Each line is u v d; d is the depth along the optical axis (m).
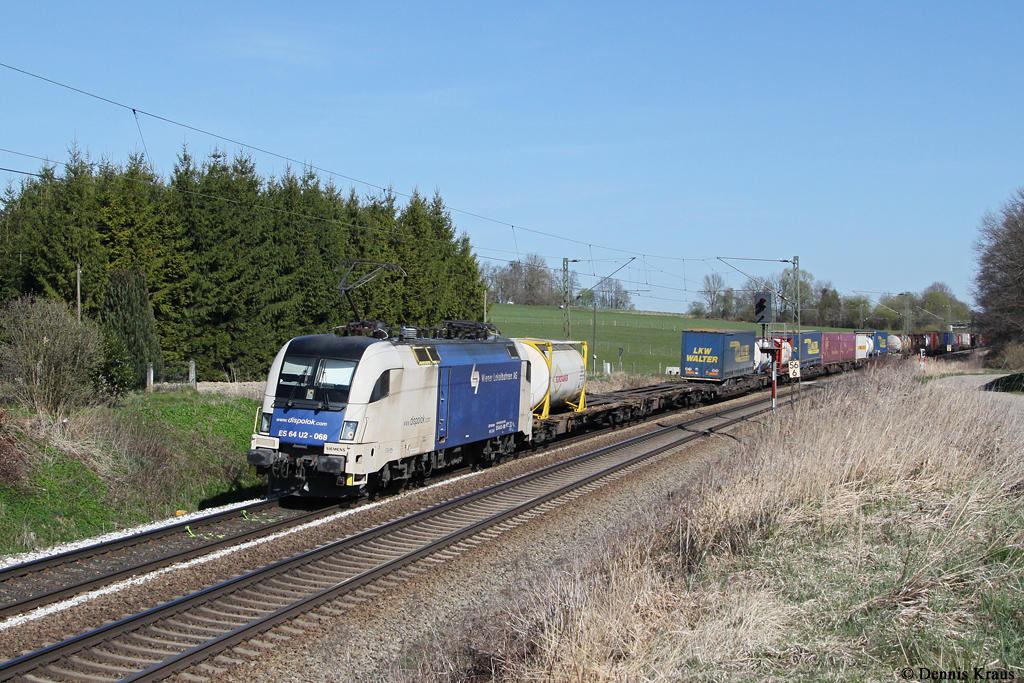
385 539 11.48
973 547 8.76
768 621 7.09
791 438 14.11
